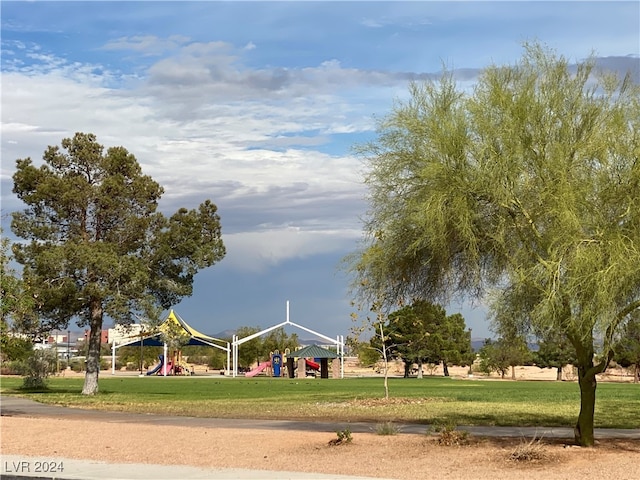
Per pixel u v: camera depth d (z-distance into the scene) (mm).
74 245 44594
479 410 32781
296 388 59531
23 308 30016
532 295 18078
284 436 21312
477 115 18188
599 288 15891
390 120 19172
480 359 118188
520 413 31016
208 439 20938
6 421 26453
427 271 20578
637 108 17812
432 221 17875
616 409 34406
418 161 18828
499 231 17922
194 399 43344
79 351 146500
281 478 15039
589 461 16828
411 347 88188
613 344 17297
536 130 17984
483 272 19406
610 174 17422
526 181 17781
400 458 17453
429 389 56969
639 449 18781
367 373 119750
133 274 46281
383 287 20594
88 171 48812
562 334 18766
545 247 17531
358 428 24266
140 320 47062
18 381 75812
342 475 15359
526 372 116688
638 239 16453
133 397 45812
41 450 19391
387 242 19750
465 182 17984
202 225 49906
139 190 48469
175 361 106125
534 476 15164
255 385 66562
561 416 29500
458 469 16031
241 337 128000
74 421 26656
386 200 19344
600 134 17766
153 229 49438
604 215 17266
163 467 16578
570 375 95188
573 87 18391
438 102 19094
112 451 19109
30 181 46844
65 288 44969
